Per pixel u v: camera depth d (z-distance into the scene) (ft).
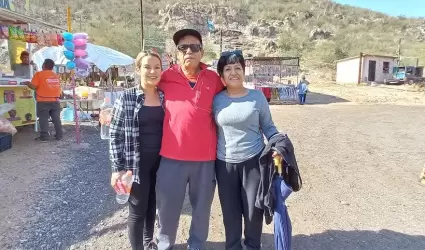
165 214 10.19
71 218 13.79
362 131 35.50
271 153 9.60
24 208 14.39
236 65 9.61
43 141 26.50
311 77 127.03
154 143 10.02
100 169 20.21
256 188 9.92
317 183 18.07
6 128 23.95
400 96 86.07
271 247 11.57
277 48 167.53
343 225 13.21
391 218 13.88
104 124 27.99
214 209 14.79
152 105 9.93
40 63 48.55
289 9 238.89
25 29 28.45
